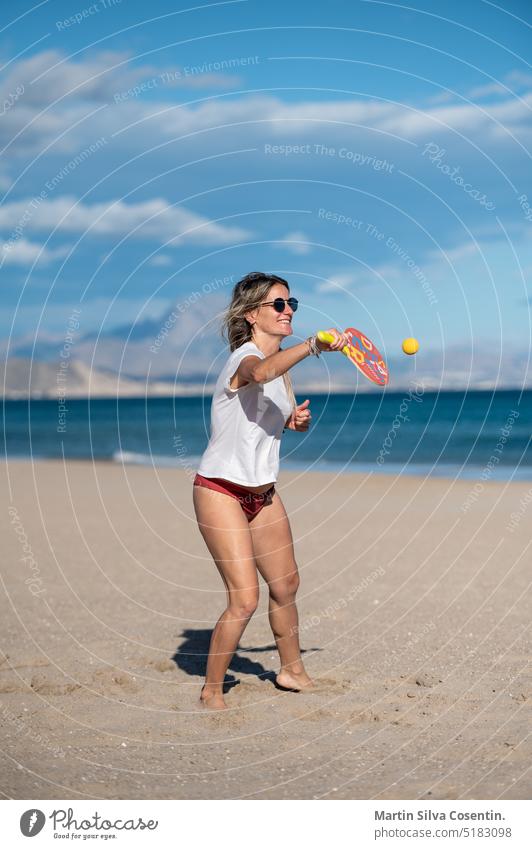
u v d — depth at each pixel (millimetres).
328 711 3971
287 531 4230
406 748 3463
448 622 5711
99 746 3570
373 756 3389
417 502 12648
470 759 3312
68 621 5973
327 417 44469
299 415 4262
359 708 4000
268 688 4359
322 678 4488
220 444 3979
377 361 3984
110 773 3264
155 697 4254
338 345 3695
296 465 20750
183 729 3785
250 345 3953
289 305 4129
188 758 3426
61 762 3381
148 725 3840
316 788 3092
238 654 5109
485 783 3080
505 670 4555
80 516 11680
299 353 3680
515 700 4043
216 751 3502
